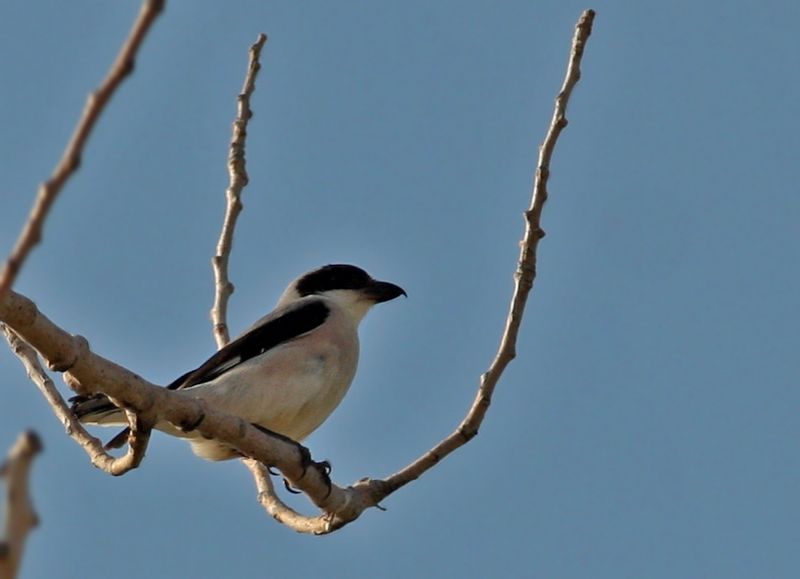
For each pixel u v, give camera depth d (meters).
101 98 4.22
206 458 11.74
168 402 8.87
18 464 3.08
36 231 4.36
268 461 9.70
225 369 12.78
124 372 8.55
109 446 11.06
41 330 7.92
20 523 3.08
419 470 10.41
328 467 10.28
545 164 9.88
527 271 10.07
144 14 4.12
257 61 12.46
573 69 9.84
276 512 10.92
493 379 10.30
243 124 12.53
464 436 10.42
